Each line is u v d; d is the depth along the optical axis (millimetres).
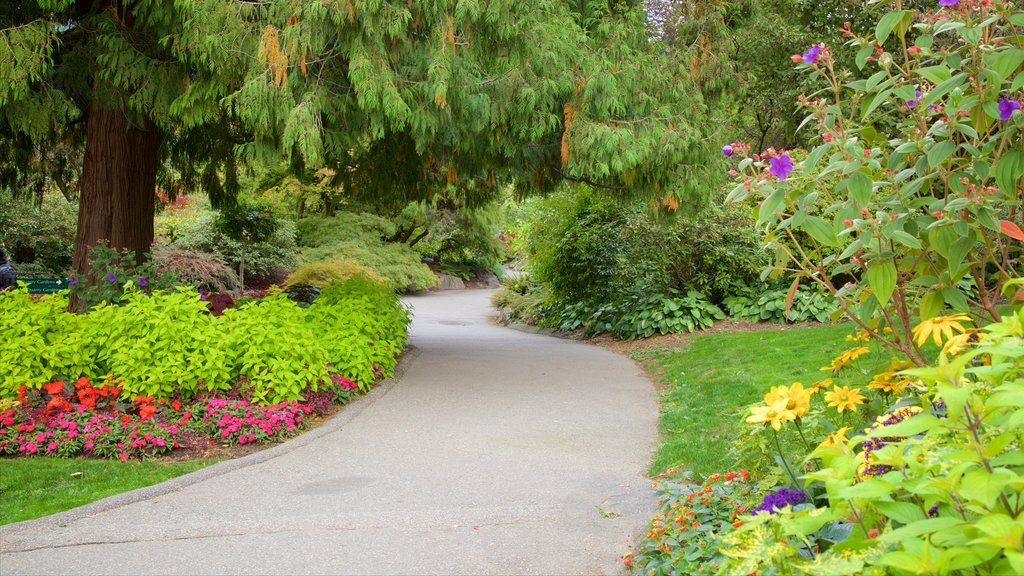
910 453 1775
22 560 3615
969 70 2941
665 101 8977
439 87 6535
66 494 4566
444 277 33562
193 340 6660
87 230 8898
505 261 42188
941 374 1599
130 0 7555
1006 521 1306
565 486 4785
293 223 25391
